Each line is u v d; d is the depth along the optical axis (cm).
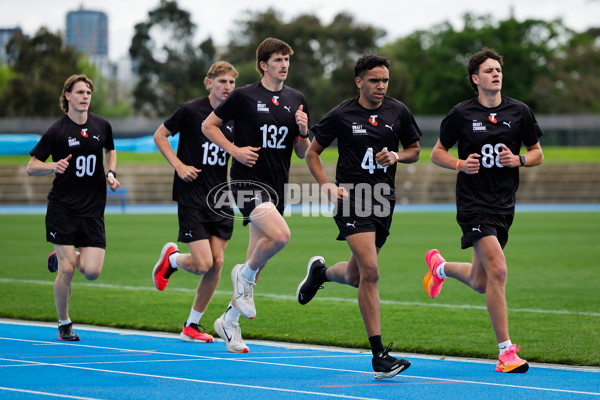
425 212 10506
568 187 12812
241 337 2494
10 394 1725
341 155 2134
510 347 2064
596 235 6944
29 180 12450
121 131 16538
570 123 18012
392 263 4956
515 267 4731
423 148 17462
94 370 2006
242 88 2311
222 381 1900
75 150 2486
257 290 3834
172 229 7700
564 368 2122
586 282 4072
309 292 2488
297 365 2138
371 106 2128
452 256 5397
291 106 2339
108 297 3534
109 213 10344
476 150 2170
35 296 3538
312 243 6341
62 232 2489
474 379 1959
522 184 12838
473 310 3206
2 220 8931
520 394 1778
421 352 2400
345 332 2688
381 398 1733
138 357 2214
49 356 2203
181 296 3581
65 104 2539
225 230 2578
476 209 2150
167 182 12688
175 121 2503
